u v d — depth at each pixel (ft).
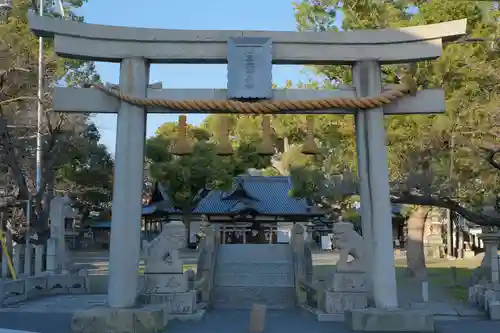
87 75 76.59
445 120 46.65
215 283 53.36
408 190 53.98
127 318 34.37
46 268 64.85
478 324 40.16
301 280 50.62
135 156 36.63
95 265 109.60
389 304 36.11
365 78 37.27
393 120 49.96
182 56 36.99
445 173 50.62
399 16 55.72
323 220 165.58
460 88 48.24
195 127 123.24
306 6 58.18
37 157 77.25
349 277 41.63
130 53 37.01
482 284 53.72
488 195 58.34
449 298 55.06
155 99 36.35
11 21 69.51
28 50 69.51
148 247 43.19
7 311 46.62
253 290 52.42
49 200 76.59
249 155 107.96
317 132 60.34
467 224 134.21
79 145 85.30
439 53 37.17
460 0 46.68
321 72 60.08
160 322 35.19
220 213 161.99
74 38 36.50
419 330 34.53
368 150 37.01
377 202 36.55
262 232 164.14
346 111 37.70
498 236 65.57
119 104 37.06
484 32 47.78
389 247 36.37
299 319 41.60
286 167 65.82
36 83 72.59
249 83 36.22
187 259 121.08
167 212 165.37
